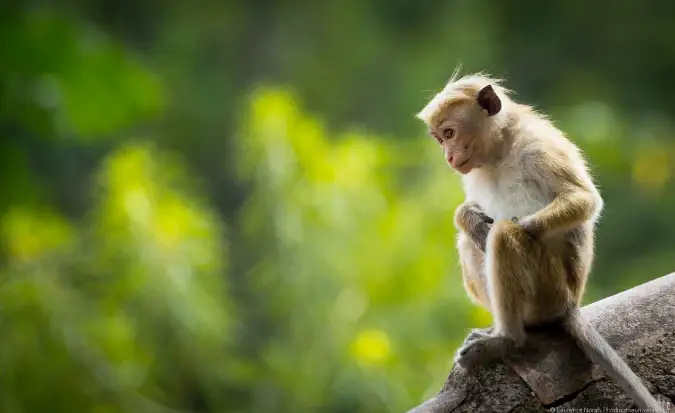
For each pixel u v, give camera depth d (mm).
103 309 17172
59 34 18516
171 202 18453
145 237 17641
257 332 19062
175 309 17250
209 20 29438
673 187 24219
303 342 17453
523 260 7863
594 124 23609
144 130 27000
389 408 16391
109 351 16781
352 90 28453
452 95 9008
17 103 18328
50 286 17203
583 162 8766
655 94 27469
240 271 20156
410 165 20312
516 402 7555
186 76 28453
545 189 8469
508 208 8758
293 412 16891
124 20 29453
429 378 16656
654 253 23109
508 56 28172
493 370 7695
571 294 7914
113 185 18250
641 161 24266
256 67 28891
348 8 29172
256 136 18547
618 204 23703
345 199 18266
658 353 7723
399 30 28906
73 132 19547
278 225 18109
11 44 18266
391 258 17641
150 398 16875
